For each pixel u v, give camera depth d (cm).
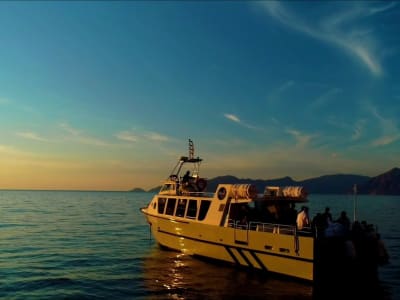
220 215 2034
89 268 2153
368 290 1681
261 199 1956
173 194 2486
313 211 6456
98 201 14900
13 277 1938
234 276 1873
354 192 1912
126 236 3666
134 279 1889
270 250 1766
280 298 1545
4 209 8294
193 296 1597
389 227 4416
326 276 1619
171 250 2403
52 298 1595
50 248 2881
